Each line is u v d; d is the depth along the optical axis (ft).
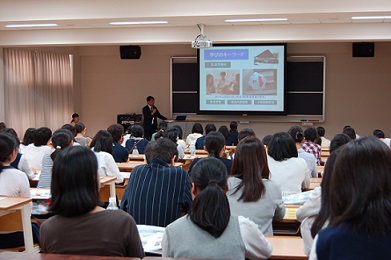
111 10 20.92
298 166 12.19
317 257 4.40
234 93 37.55
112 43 30.42
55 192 6.59
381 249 4.19
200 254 6.41
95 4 21.04
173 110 39.91
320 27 27.94
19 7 21.74
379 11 18.67
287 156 12.32
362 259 4.20
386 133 36.94
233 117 38.60
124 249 6.70
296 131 16.80
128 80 41.19
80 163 6.55
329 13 19.19
